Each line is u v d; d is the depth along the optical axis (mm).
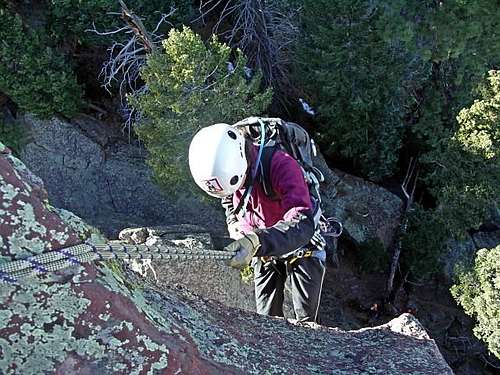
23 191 2676
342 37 14273
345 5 13773
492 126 14305
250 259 3496
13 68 14375
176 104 11016
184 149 11594
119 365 2654
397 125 16438
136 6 14039
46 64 14445
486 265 12719
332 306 15547
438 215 15320
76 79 15359
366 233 16078
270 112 17000
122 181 15805
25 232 2598
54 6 14320
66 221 2891
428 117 15781
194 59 11203
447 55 13406
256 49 15930
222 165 4207
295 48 15750
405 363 3871
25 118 15523
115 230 14422
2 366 2465
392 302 15836
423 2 13266
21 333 2510
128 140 16328
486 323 12469
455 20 12859
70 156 15773
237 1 15828
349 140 16703
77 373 2566
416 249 15570
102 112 16484
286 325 4094
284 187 4109
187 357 2877
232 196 4609
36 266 2555
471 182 14820
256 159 4344
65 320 2588
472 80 14992
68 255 2629
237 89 11555
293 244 3643
